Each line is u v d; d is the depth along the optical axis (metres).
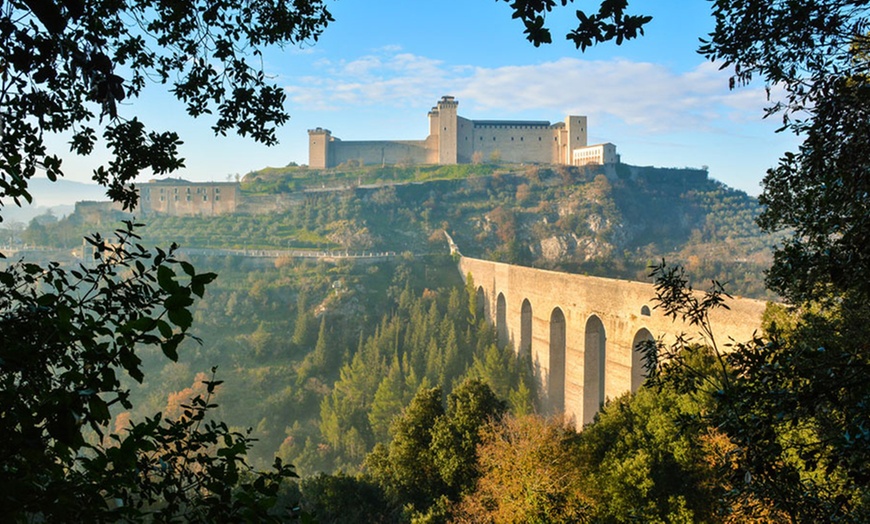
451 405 42.00
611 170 199.62
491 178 191.00
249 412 88.75
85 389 5.11
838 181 10.62
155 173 12.80
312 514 5.92
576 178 193.00
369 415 74.00
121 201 12.67
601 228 168.75
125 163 12.45
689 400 28.02
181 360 101.38
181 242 153.00
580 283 61.34
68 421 4.90
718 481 24.59
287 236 157.62
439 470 37.97
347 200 169.88
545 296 71.94
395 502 39.19
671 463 28.64
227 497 5.95
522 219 173.00
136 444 5.38
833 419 11.70
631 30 8.26
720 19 10.50
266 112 13.49
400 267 128.50
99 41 9.09
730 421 9.45
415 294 116.56
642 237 179.12
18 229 170.25
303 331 105.44
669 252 167.62
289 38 13.27
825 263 11.77
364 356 92.75
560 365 71.38
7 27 6.89
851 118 9.71
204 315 115.50
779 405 8.99
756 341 10.16
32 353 5.47
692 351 12.78
